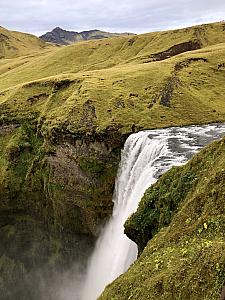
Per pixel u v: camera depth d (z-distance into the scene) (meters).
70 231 59.69
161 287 15.30
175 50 110.75
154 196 26.77
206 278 13.55
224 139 23.81
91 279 51.00
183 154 40.12
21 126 70.12
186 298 13.76
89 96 63.56
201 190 20.34
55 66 117.81
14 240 61.28
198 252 15.20
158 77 68.94
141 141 48.88
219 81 71.12
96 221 55.44
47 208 63.75
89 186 56.06
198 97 64.56
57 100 70.00
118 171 54.06
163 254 18.19
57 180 60.03
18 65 135.12
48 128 62.06
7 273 53.19
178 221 20.12
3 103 74.06
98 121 57.62
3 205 66.88
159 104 61.25
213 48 87.75
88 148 56.50
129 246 31.45
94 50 127.50
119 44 128.75
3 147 69.94
